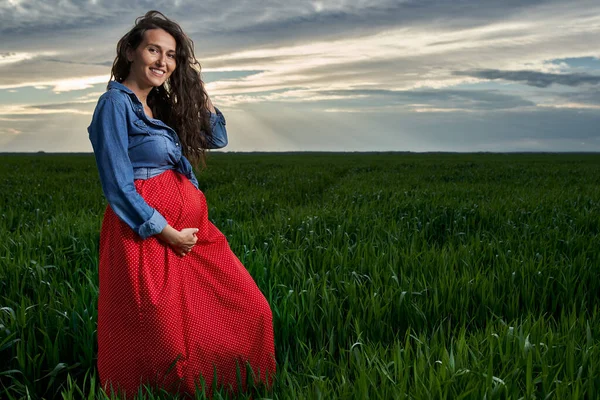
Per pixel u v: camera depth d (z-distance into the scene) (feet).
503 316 14.17
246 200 33.65
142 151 9.83
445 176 67.51
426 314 13.53
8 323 12.50
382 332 12.51
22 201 35.99
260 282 15.08
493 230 25.27
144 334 9.30
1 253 18.51
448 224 26.55
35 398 10.53
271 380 10.02
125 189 9.31
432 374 8.73
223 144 12.24
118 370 9.45
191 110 11.19
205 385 9.60
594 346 9.85
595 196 35.32
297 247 19.47
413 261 17.33
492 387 8.63
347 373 10.00
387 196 35.96
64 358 11.80
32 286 15.39
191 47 10.80
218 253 10.27
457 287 14.75
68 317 12.46
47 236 20.56
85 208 33.14
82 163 110.93
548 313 14.82
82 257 18.33
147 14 10.27
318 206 31.40
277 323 12.54
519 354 9.78
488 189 43.73
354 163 119.96
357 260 17.31
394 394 8.29
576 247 19.98
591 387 8.57
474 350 10.25
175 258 9.73
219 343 9.77
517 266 16.62
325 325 12.91
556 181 58.29
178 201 9.91
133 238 9.48
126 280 9.33
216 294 9.93
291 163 118.42
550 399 8.52
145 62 9.96
